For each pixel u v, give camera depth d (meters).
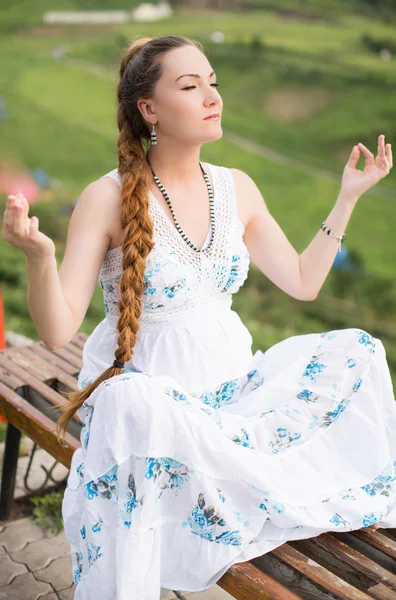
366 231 15.76
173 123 2.20
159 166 2.30
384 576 1.93
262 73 23.81
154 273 2.17
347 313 10.38
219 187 2.37
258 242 2.51
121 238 2.15
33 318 1.98
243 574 1.89
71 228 2.19
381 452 2.17
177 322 2.23
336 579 1.86
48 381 2.95
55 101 22.23
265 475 2.01
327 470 2.14
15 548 2.88
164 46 2.21
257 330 8.09
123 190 2.17
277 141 20.86
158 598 1.92
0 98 22.03
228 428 2.07
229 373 2.28
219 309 2.32
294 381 2.26
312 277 2.46
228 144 20.52
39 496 3.16
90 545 1.97
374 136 20.67
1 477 3.20
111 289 2.27
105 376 2.14
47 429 2.51
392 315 10.70
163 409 1.90
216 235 2.28
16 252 8.96
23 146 19.27
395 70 23.72
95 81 23.56
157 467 1.90
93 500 1.96
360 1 28.30
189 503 1.95
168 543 1.98
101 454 1.93
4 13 27.89
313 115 21.92
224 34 26.78
